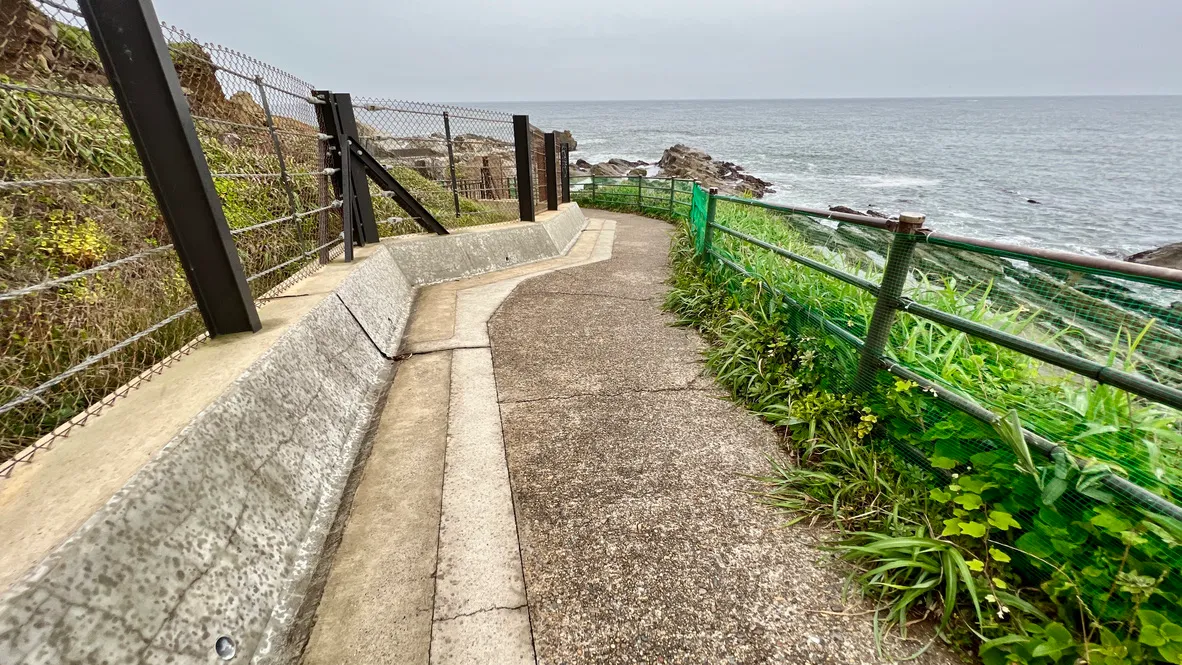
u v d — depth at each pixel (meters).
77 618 0.97
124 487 1.19
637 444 2.26
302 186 4.14
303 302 2.69
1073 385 1.68
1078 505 1.31
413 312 4.02
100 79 3.07
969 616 1.36
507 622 1.40
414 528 1.74
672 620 1.41
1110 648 1.10
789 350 2.76
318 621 1.39
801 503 1.86
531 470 2.07
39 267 2.00
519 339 3.48
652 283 5.02
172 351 2.08
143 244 2.53
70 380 1.74
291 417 1.91
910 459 1.87
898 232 1.85
